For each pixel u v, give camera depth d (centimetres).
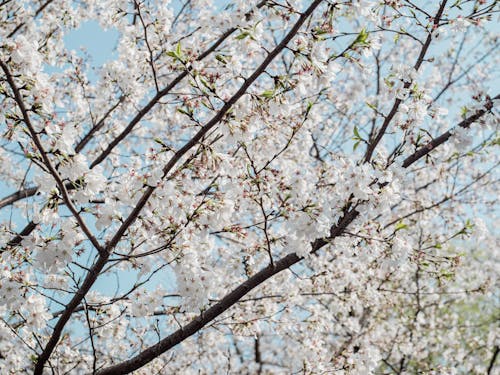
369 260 516
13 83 339
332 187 499
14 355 600
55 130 354
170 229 434
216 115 391
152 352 473
